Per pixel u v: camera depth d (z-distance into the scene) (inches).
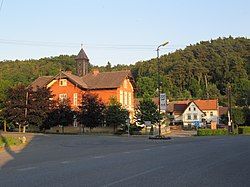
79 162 707.4
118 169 580.7
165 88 5246.1
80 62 3304.6
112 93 2893.7
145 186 420.5
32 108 2340.1
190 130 3595.0
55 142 1533.0
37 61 5260.8
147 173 530.3
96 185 428.1
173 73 5748.0
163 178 481.7
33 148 1208.2
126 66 6028.5
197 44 6432.1
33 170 581.9
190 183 442.0
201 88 5634.8
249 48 6077.8
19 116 2330.2
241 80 5142.7
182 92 5570.9
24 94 2341.3
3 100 2375.7
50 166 640.4
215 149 1008.2
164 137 1823.3
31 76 4416.8
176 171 551.8
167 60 6043.3
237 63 5664.4
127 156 829.2
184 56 6087.6
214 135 2465.6
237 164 644.1
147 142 1505.9
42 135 2085.4
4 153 1011.3
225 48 6136.8
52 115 2389.3
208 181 457.7
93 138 1856.5
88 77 3041.3
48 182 452.8
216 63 5836.6
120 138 1870.1
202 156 799.7
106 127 2578.7
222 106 5039.4
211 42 6392.7
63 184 436.8
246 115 3718.0
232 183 442.6
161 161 701.9
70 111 2418.8
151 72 5487.2
